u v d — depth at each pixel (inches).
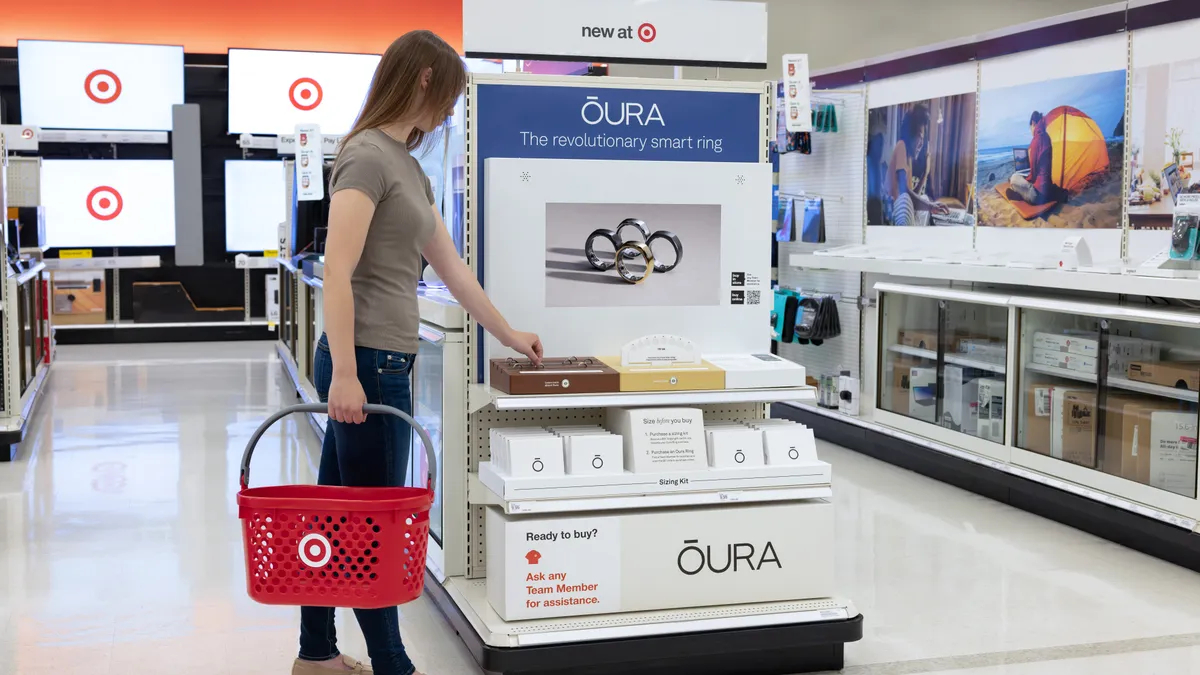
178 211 453.1
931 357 233.5
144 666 125.8
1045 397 198.1
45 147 457.4
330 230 96.4
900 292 235.9
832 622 121.7
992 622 143.6
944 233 241.1
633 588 119.0
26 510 196.1
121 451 246.5
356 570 87.3
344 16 481.4
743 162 137.6
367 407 95.1
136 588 154.4
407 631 138.3
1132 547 179.3
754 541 122.3
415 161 104.9
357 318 100.7
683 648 116.9
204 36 470.6
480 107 129.8
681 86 135.6
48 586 154.9
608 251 127.3
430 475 91.7
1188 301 176.4
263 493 92.7
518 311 125.5
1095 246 201.6
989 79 225.0
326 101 467.2
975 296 211.9
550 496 114.4
